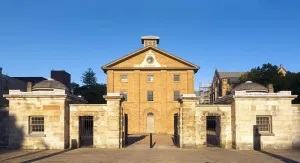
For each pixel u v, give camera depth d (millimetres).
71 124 25734
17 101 24922
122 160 18609
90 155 20906
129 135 46875
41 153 21984
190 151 23266
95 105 25641
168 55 52188
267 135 24734
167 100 51906
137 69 52219
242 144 24547
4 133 26938
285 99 25062
